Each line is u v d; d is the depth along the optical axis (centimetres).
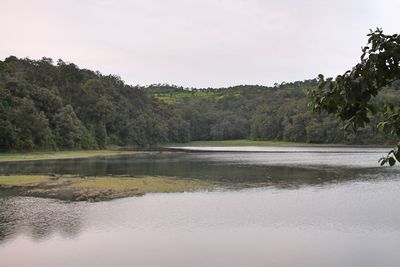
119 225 1889
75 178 3522
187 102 18862
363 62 417
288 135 12962
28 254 1489
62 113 8631
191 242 1627
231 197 2608
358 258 1433
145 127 12525
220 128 15162
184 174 3922
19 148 7344
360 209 2222
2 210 2198
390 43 412
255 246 1571
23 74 9238
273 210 2206
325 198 2567
